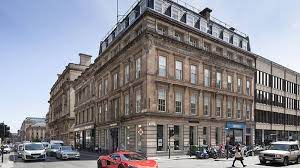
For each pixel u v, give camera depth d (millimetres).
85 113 61938
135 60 37188
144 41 34344
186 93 37844
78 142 67562
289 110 62031
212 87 41594
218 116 42375
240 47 48750
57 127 96812
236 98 46094
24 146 31078
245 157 36188
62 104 87562
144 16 34812
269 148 26531
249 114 48969
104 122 47125
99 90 51781
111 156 17984
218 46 43531
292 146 26125
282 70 60656
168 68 35875
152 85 33938
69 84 79125
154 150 33188
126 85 39094
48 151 39906
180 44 37469
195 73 39594
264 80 54531
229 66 45125
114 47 44938
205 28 42000
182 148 36312
